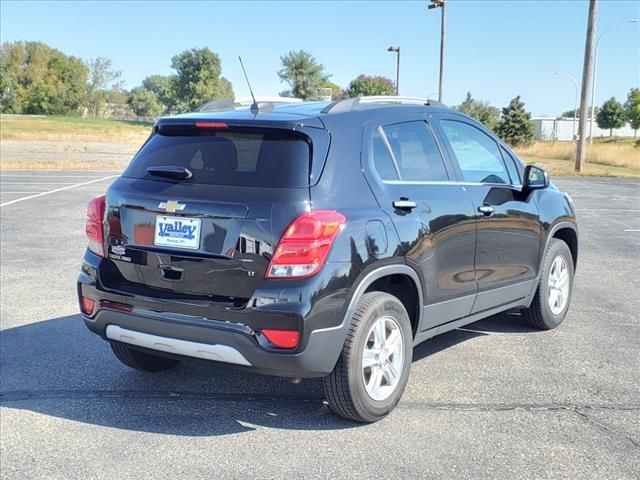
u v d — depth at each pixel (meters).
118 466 3.63
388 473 3.53
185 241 3.90
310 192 3.76
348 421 4.18
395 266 4.09
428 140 4.74
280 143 3.94
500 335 5.95
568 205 6.20
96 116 121.88
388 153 4.36
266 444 3.88
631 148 39.47
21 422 4.18
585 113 28.81
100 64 120.69
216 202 3.80
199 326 3.75
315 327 3.65
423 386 4.74
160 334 3.93
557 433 4.00
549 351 5.50
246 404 4.46
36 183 20.70
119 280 4.21
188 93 113.88
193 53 113.38
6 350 5.50
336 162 3.96
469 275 4.86
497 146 5.51
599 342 5.75
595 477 3.49
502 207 5.17
